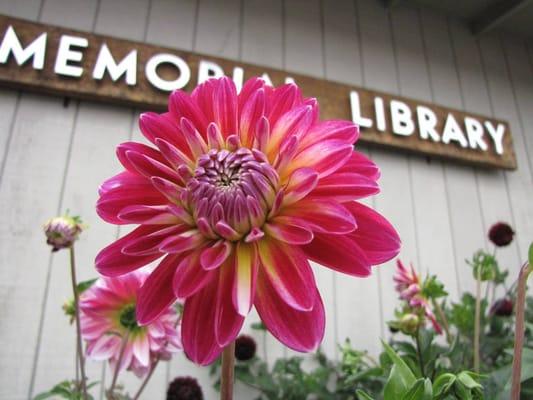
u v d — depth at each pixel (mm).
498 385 501
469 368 793
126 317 585
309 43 1552
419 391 362
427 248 1471
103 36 1235
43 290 1037
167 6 1386
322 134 375
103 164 1176
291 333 300
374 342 1294
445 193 1569
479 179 1656
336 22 1625
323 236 336
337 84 1482
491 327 1018
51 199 1107
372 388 885
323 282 1298
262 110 372
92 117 1203
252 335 1189
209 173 338
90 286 615
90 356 580
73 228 594
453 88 1768
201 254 310
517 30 1977
